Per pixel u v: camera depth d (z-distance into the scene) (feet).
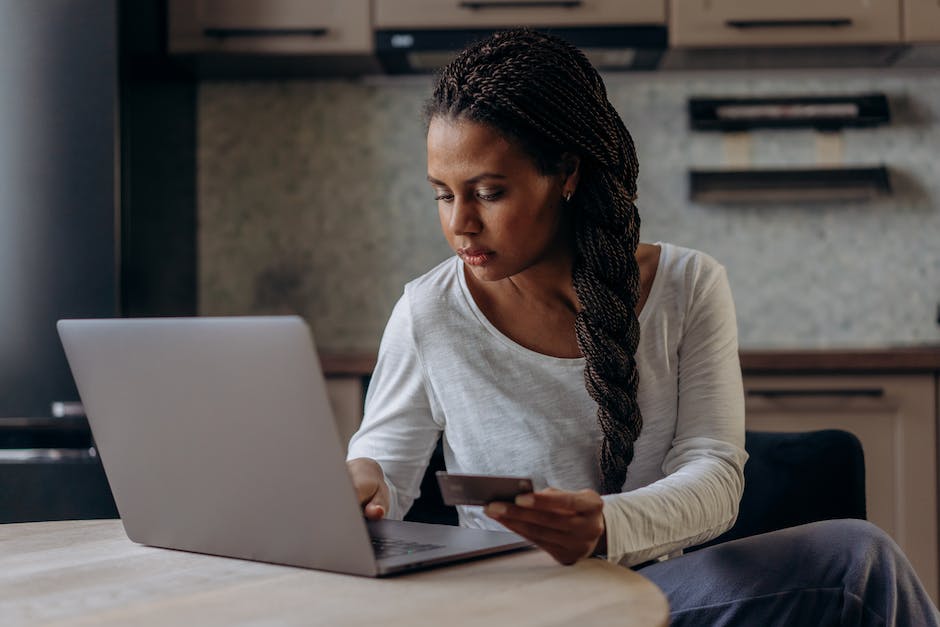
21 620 2.68
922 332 10.34
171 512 3.48
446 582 2.97
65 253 8.30
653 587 2.90
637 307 4.44
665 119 10.49
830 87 10.39
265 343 2.95
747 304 10.44
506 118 3.76
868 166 10.32
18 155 8.33
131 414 3.42
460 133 3.78
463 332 4.49
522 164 3.82
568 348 4.43
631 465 4.45
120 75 8.34
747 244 10.44
